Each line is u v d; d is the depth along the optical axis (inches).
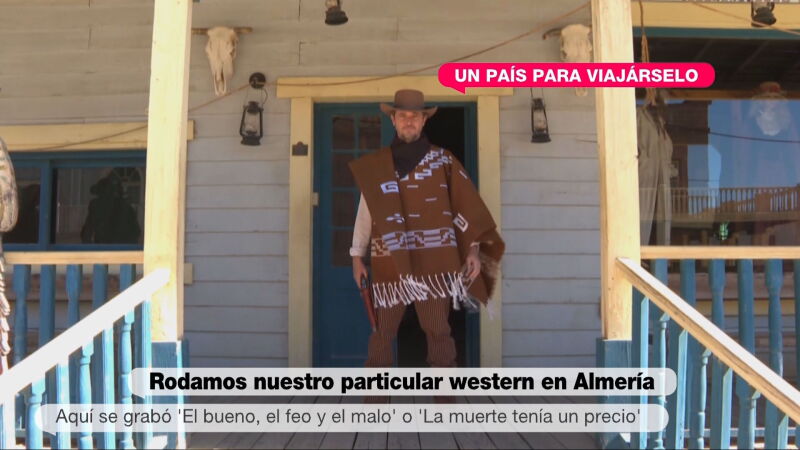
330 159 183.3
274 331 175.5
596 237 177.9
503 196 177.2
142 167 186.2
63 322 181.9
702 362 106.7
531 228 177.2
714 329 96.5
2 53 182.9
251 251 176.9
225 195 177.9
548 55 179.5
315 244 180.7
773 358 121.6
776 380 86.2
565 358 175.8
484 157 176.2
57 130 180.2
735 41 183.5
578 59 173.6
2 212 118.3
